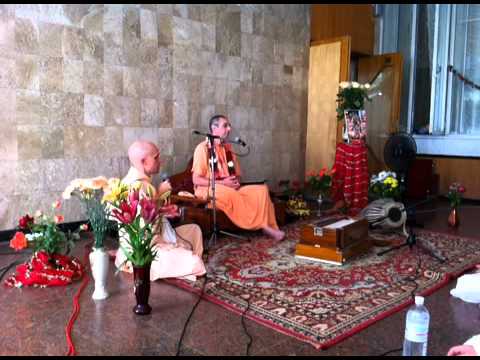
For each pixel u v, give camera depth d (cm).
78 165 507
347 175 599
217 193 476
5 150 456
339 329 264
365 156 602
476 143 802
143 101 555
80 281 345
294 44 738
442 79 839
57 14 478
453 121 844
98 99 516
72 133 500
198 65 609
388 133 833
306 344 247
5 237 461
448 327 271
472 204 761
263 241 470
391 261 401
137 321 275
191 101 606
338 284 341
